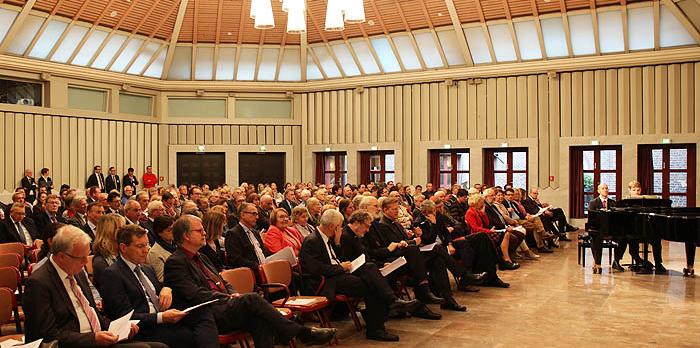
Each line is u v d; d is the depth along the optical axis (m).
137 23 15.27
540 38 14.91
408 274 6.29
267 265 5.05
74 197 7.71
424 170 16.62
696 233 7.39
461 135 16.22
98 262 4.12
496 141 15.84
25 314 3.25
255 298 4.07
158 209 6.48
